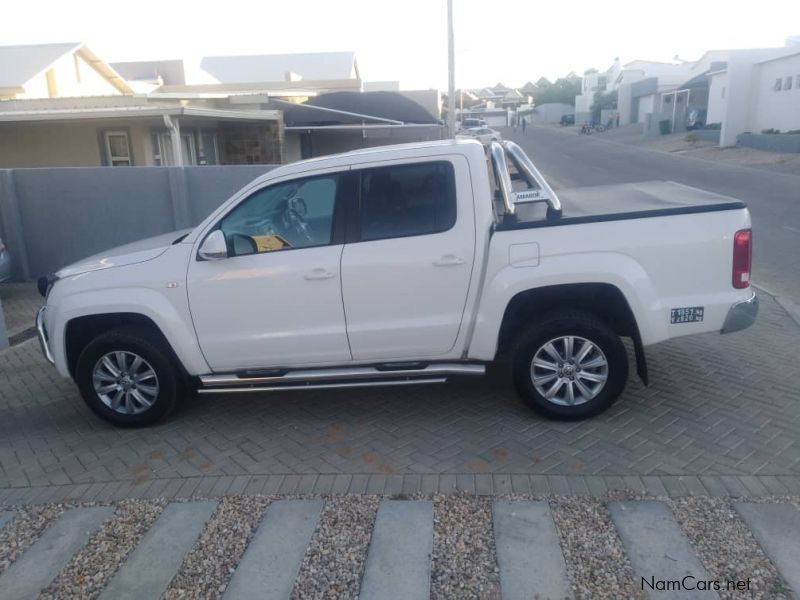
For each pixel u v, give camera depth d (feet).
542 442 15.97
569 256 15.65
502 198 17.33
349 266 16.25
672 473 14.32
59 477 15.72
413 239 16.12
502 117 291.79
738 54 108.99
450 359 16.84
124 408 18.03
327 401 19.15
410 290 16.25
